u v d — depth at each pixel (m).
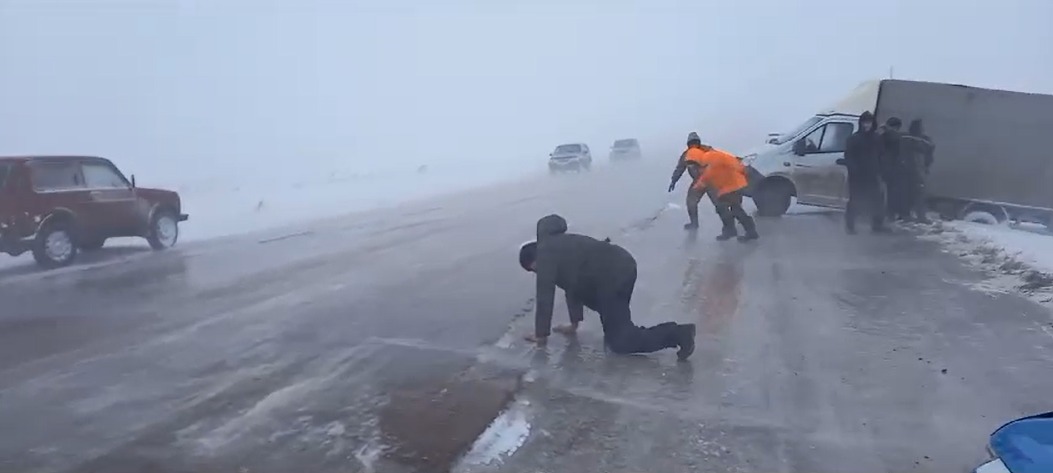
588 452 5.48
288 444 5.58
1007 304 9.22
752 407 6.25
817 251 12.74
